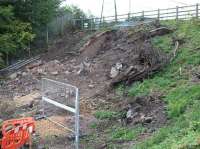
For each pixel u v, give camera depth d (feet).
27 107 74.54
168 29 95.45
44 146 50.80
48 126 57.16
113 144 52.95
